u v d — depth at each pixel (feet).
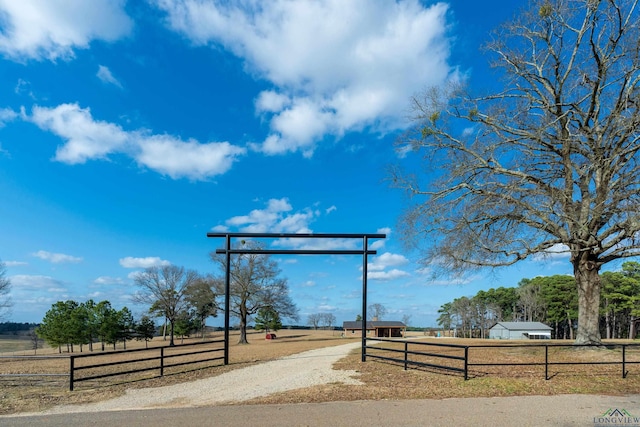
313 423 23.52
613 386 33.17
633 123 44.09
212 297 136.05
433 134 57.41
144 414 26.71
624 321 187.52
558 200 47.34
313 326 306.96
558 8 49.65
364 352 49.83
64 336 124.67
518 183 51.01
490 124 53.98
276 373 43.04
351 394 31.27
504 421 23.49
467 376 36.73
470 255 53.01
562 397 29.53
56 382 39.86
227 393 33.22
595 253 50.47
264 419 24.63
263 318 183.01
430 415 24.91
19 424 24.76
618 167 46.26
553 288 196.75
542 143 51.85
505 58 54.65
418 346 81.10
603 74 47.26
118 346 173.37
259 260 135.33
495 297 250.37
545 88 55.67
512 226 52.49
